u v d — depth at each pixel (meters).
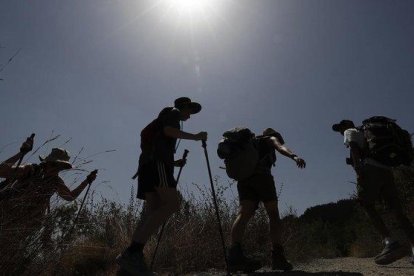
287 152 4.54
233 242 4.45
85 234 4.63
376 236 7.28
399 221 4.51
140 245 3.70
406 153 4.58
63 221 3.94
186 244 5.37
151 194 4.00
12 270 3.31
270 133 4.97
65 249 3.84
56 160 4.27
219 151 4.69
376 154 4.56
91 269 4.74
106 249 5.05
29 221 3.50
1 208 3.38
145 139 3.96
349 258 6.67
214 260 5.39
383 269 4.39
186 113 4.43
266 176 4.64
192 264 5.20
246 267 4.32
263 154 4.76
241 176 4.60
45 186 3.80
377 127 4.65
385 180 4.58
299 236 6.86
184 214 6.20
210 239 5.62
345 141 4.83
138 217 6.00
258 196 4.69
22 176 3.88
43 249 3.65
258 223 6.27
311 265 5.48
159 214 3.77
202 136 4.25
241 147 4.67
